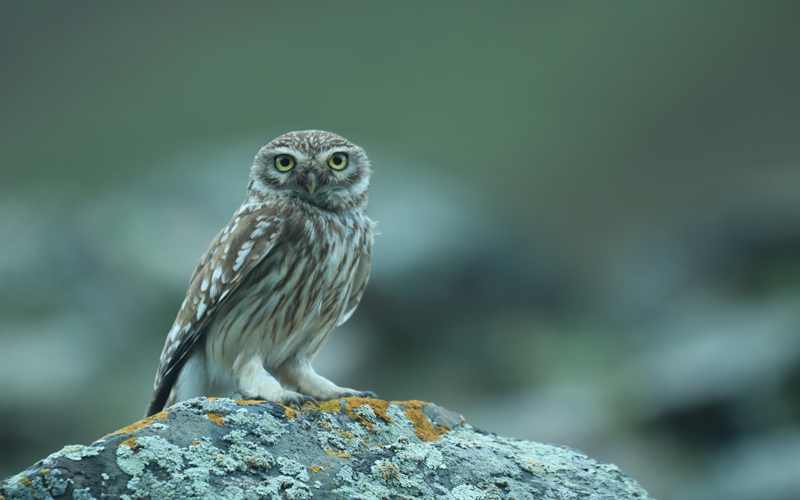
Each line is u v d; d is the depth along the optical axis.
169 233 17.25
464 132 46.00
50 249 16.89
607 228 35.88
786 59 47.47
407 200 19.48
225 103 52.53
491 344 17.58
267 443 3.77
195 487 3.38
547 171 41.00
